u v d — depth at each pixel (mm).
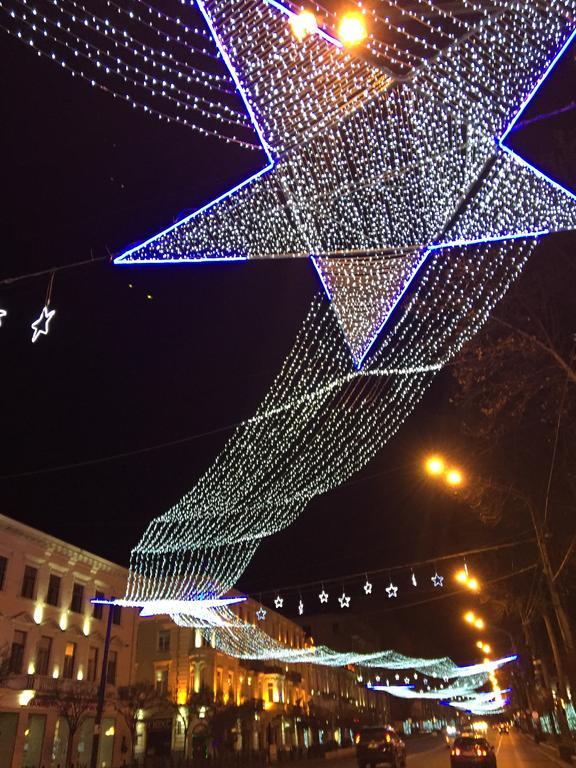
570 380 12711
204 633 44438
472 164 8969
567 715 38625
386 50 7180
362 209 10234
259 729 48438
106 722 33094
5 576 27875
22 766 26703
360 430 20047
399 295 10664
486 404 13734
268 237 9672
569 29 6816
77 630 31703
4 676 24938
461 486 20812
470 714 162875
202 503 23047
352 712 75312
